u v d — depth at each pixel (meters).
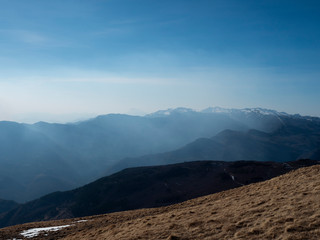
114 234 27.78
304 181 31.28
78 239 31.27
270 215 21.28
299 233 16.52
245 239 17.66
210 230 21.14
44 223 47.62
